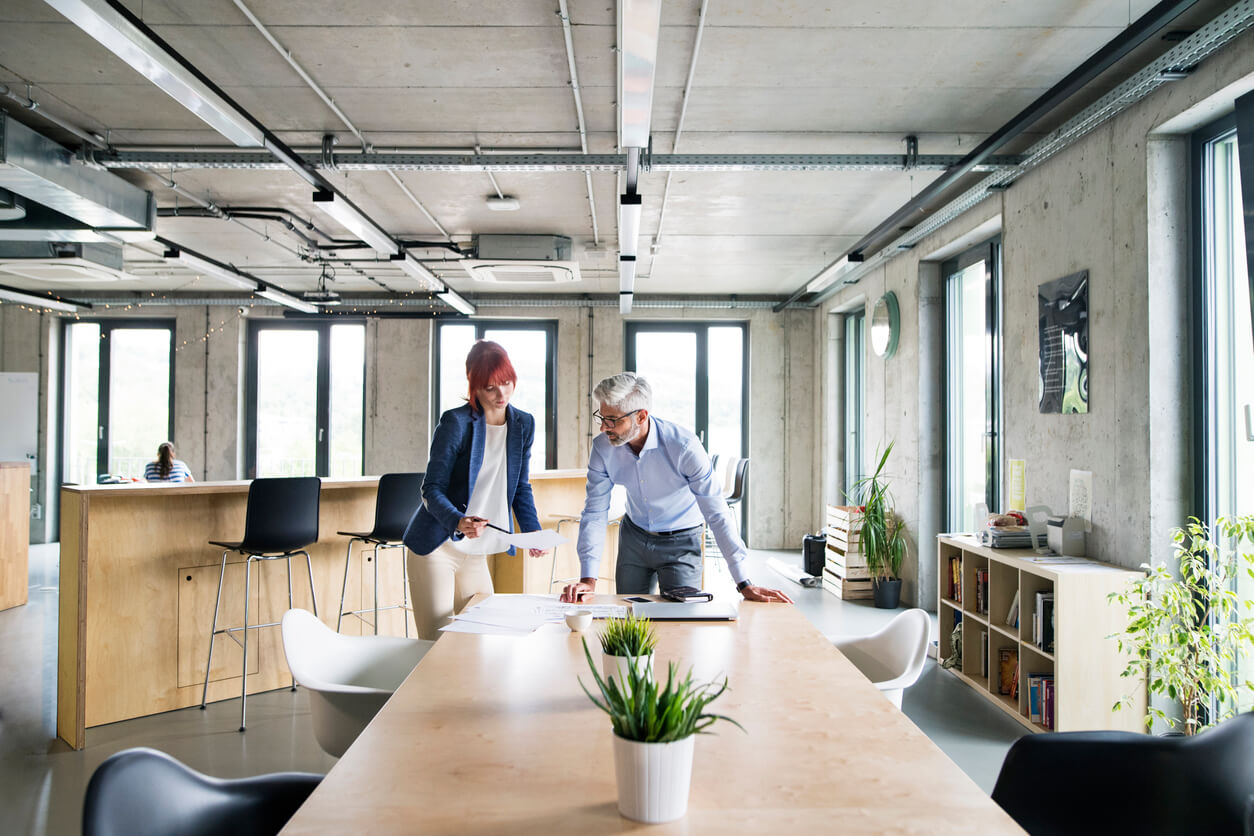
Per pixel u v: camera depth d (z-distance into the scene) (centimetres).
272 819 148
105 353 1040
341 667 238
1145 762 155
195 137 478
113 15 275
